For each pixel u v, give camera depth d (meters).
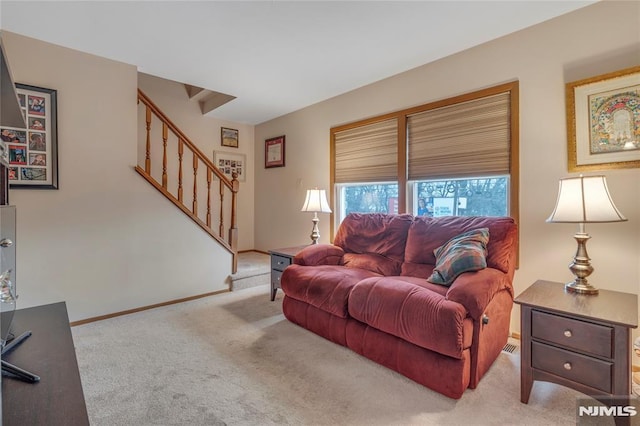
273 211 4.86
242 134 5.11
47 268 2.59
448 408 1.62
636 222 1.93
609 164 2.01
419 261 2.48
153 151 4.22
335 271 2.52
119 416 1.55
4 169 1.34
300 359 2.12
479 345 1.75
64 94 2.66
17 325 1.48
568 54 2.17
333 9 2.13
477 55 2.61
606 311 1.52
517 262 2.40
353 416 1.57
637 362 1.90
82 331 2.57
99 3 2.06
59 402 0.94
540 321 1.61
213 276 3.60
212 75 3.23
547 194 2.27
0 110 1.24
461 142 2.73
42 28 2.37
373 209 3.57
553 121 2.23
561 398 1.71
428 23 2.29
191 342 2.37
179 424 1.50
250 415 1.57
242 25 2.32
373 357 2.01
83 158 2.76
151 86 4.22
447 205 2.92
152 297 3.16
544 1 2.04
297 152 4.41
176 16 2.21
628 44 1.95
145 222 3.12
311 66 3.02
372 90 3.42
